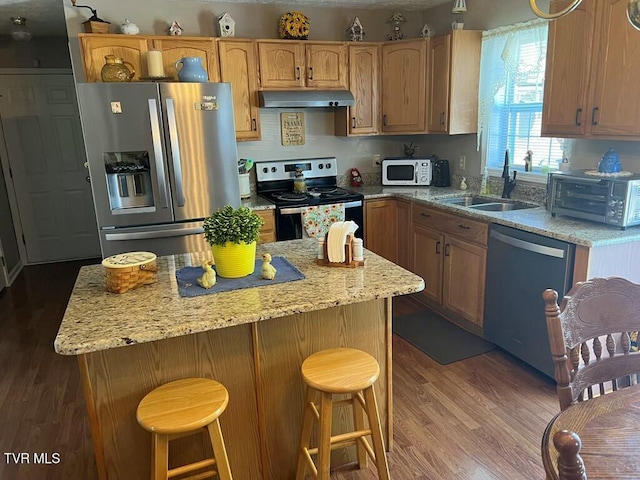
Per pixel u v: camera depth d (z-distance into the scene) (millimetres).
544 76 2967
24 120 5102
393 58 4020
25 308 4113
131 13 3602
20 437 2371
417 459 2105
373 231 4012
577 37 2594
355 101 4062
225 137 3344
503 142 3695
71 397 2723
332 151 4461
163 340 1676
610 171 2547
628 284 1440
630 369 1453
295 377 1909
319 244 2088
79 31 3484
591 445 1065
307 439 1850
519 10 3328
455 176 4234
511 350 2900
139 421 1479
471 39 3641
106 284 1829
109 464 1692
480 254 3076
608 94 2451
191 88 3182
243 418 1849
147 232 3238
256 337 1782
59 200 5387
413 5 4152
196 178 3314
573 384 1338
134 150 3143
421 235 3734
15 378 2947
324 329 1920
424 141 4617
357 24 4023
